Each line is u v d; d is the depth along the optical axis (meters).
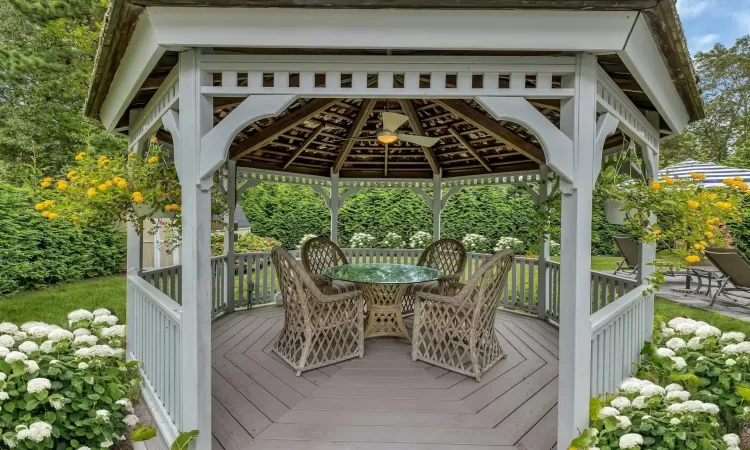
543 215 4.41
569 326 2.02
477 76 2.08
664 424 2.11
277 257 3.43
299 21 1.72
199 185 1.95
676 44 1.98
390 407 2.63
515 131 4.41
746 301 5.81
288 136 4.97
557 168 1.94
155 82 2.51
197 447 1.99
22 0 7.58
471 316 3.17
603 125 2.10
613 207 2.93
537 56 1.94
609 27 1.74
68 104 8.65
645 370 2.92
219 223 4.22
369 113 4.46
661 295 6.21
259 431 2.33
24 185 7.20
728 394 2.49
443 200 6.34
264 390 2.88
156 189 2.58
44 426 1.97
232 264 5.25
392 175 6.50
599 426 2.04
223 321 4.79
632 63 1.91
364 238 7.95
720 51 15.79
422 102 4.24
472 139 5.05
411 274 4.01
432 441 2.23
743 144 13.52
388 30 1.75
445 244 5.01
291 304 3.39
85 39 8.16
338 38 1.76
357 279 3.72
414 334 3.50
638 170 3.41
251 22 1.72
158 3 1.62
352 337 3.69
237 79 1.96
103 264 7.94
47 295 6.27
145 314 2.98
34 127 8.30
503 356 3.58
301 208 10.50
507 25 1.74
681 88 2.51
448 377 3.13
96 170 2.83
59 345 2.60
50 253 6.81
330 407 2.63
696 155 14.84
